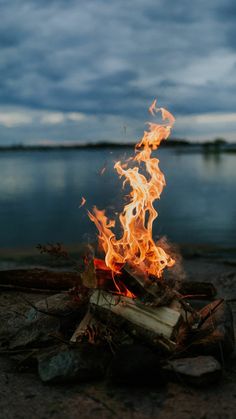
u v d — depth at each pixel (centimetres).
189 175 2305
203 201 1094
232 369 160
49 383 147
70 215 888
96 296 158
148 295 157
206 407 134
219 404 136
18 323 186
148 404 135
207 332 162
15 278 227
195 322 164
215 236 587
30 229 712
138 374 142
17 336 171
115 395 140
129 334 154
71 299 174
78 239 599
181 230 655
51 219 834
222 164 3812
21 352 164
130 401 137
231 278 305
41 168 3878
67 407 134
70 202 1141
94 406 135
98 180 2062
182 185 1647
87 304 165
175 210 928
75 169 3431
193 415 130
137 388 144
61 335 165
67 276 223
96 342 152
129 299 157
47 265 359
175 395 140
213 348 159
